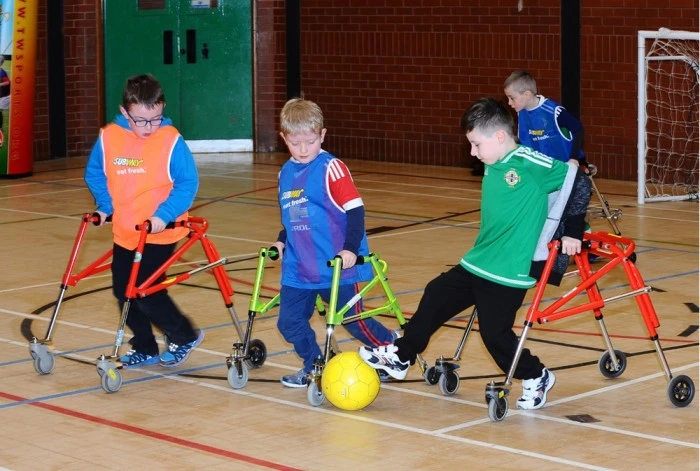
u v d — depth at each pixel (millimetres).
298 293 7129
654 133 17281
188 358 8234
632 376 7660
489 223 6691
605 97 17844
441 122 19750
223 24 21453
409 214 15008
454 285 6836
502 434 6457
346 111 20984
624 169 17859
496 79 18953
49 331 7832
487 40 18953
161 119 7738
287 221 7074
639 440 6336
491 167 6680
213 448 6246
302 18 21297
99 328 9148
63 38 21062
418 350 6949
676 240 13047
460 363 8047
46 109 21016
